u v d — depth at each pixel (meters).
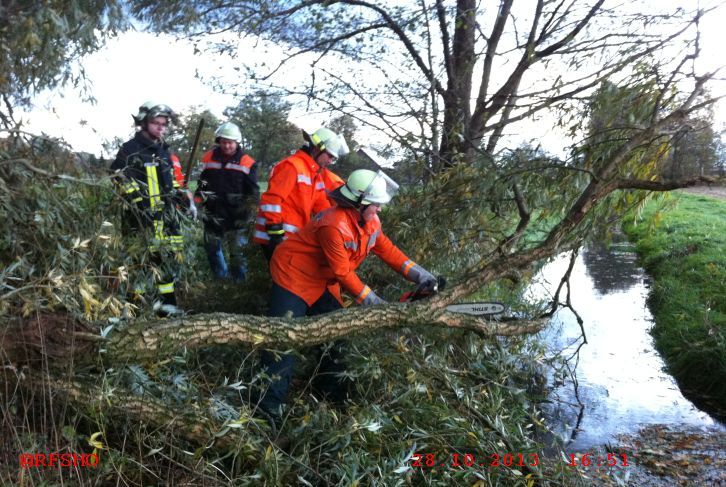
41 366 2.31
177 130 5.23
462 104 5.54
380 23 5.45
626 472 3.11
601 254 12.37
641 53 4.27
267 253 4.28
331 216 3.18
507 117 5.39
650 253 11.05
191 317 2.68
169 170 3.86
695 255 8.86
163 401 2.61
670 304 6.91
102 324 2.55
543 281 5.76
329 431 2.77
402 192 4.70
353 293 3.28
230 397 3.20
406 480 2.69
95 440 2.38
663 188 3.56
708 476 3.42
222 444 2.63
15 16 2.91
